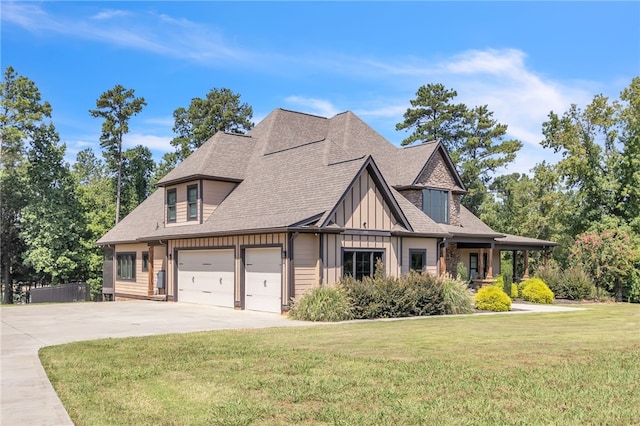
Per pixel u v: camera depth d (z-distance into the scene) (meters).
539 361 9.57
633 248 33.25
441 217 27.97
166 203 27.91
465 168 43.91
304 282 18.92
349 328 14.72
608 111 37.19
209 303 23.27
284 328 14.70
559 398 7.19
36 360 10.21
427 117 47.69
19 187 40.28
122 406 6.99
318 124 30.75
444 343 11.77
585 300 28.55
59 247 40.16
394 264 21.52
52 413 6.70
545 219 42.59
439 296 19.84
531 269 43.78
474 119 46.66
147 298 28.38
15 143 40.16
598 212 37.97
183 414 6.64
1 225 40.53
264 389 7.74
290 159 24.53
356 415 6.48
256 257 20.50
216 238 22.67
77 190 44.16
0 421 6.38
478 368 8.98
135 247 30.33
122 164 52.59
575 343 11.76
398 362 9.49
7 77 40.78
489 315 19.36
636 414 6.48
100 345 11.75
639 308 23.47
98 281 43.84
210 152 26.73
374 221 20.72
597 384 7.90
